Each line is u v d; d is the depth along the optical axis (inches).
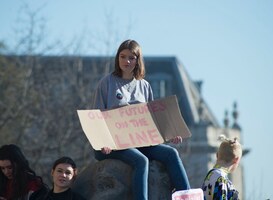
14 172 568.7
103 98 560.1
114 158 554.9
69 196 546.3
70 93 1665.8
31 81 1654.8
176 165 550.0
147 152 560.4
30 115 1594.5
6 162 568.7
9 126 1587.1
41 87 1665.8
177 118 564.7
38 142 1568.7
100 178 552.1
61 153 1528.1
